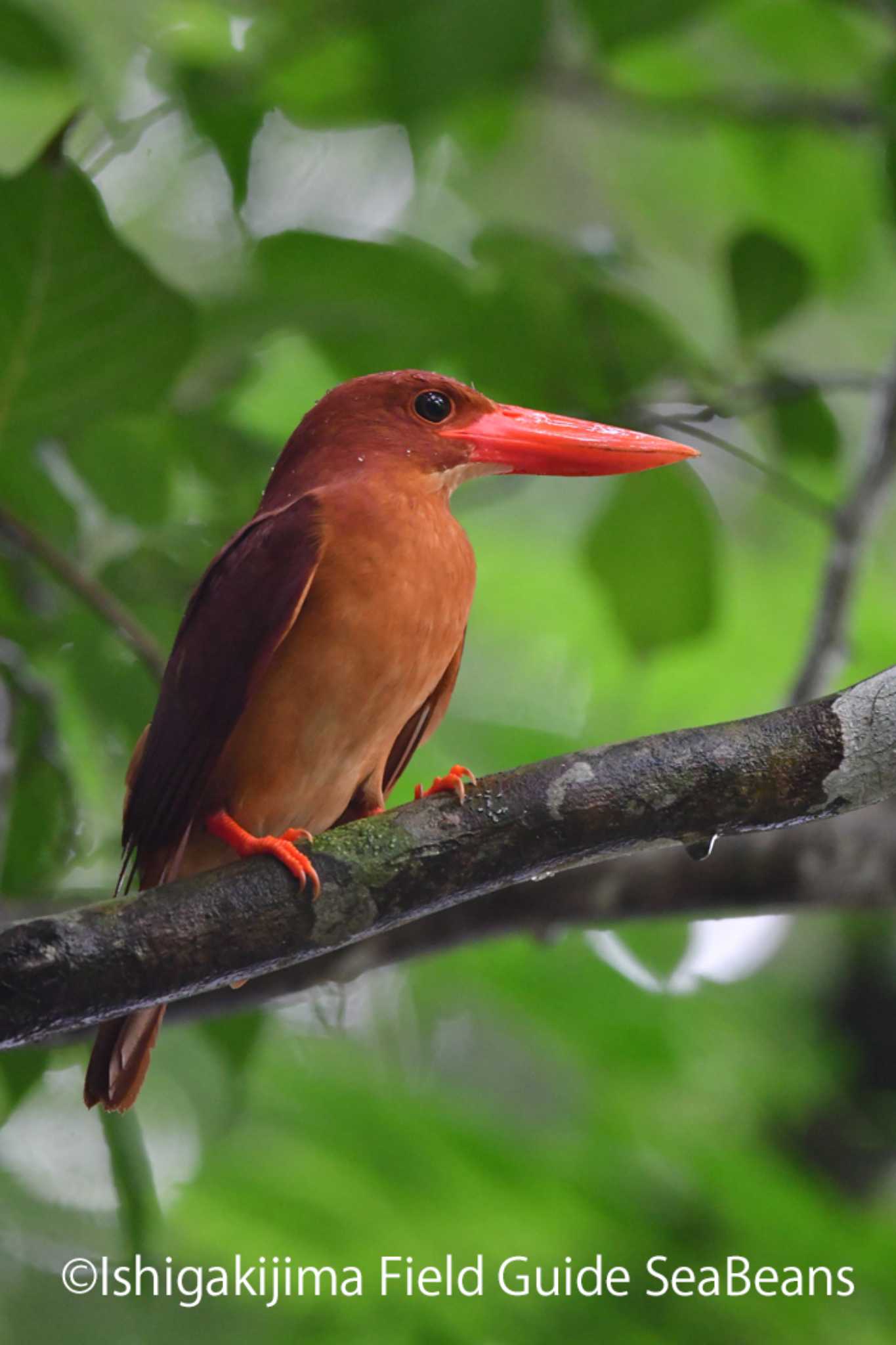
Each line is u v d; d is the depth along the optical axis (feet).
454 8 23.76
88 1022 16.34
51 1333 34.35
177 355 21.48
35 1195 36.78
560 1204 29.37
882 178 28.58
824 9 32.48
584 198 40.98
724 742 16.90
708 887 24.86
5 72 25.94
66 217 19.92
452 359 26.94
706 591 27.84
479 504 31.55
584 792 16.92
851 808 16.97
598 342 26.78
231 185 26.78
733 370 27.86
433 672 22.16
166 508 27.50
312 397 36.01
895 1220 30.89
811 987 35.32
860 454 31.81
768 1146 33.32
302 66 27.14
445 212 40.57
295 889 16.65
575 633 39.22
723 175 39.19
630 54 30.73
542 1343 28.68
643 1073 31.27
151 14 30.42
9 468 25.67
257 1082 30.50
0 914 24.56
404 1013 36.19
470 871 16.97
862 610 38.83
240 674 20.85
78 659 26.50
